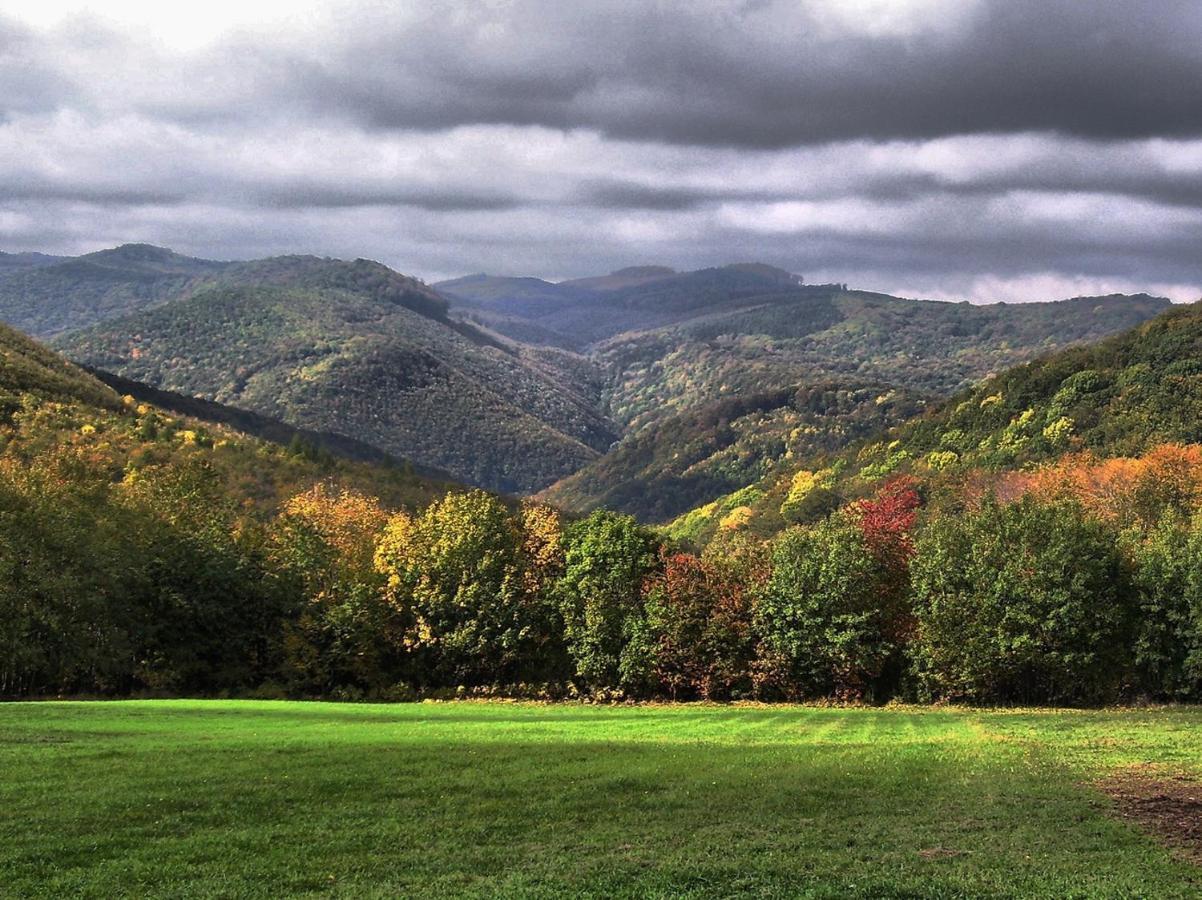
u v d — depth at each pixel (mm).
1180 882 18438
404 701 69688
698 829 23031
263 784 27297
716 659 66750
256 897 17812
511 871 19562
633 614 70250
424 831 22672
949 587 63406
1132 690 62812
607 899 17797
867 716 53094
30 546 62281
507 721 48875
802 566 66000
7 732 35469
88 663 64438
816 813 24656
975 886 18281
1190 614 60281
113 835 21656
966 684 62344
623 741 39219
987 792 26969
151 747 33250
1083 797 26078
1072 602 60000
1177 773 29500
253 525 89250
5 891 17844
